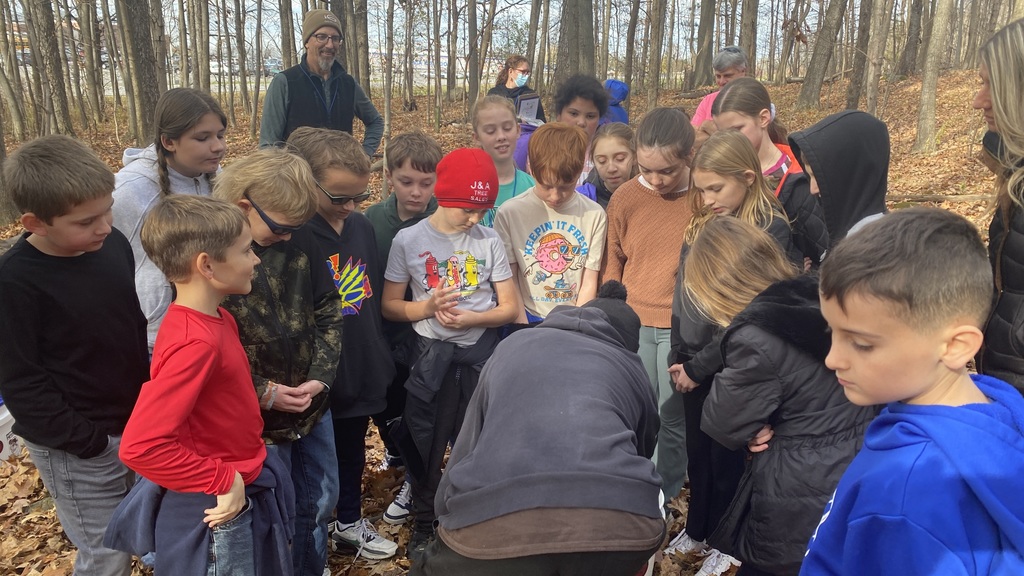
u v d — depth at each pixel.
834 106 20.94
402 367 3.27
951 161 12.94
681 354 2.81
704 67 30.38
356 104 5.82
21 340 2.06
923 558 1.14
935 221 1.23
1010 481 1.12
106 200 2.08
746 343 2.09
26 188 1.95
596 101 4.54
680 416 3.23
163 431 1.85
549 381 1.84
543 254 3.31
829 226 2.79
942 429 1.18
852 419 2.07
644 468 1.69
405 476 3.48
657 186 3.09
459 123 21.42
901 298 1.18
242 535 2.07
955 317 1.18
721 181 2.75
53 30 18.55
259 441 2.18
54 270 2.12
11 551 3.33
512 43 28.92
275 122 5.28
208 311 2.01
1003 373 2.09
